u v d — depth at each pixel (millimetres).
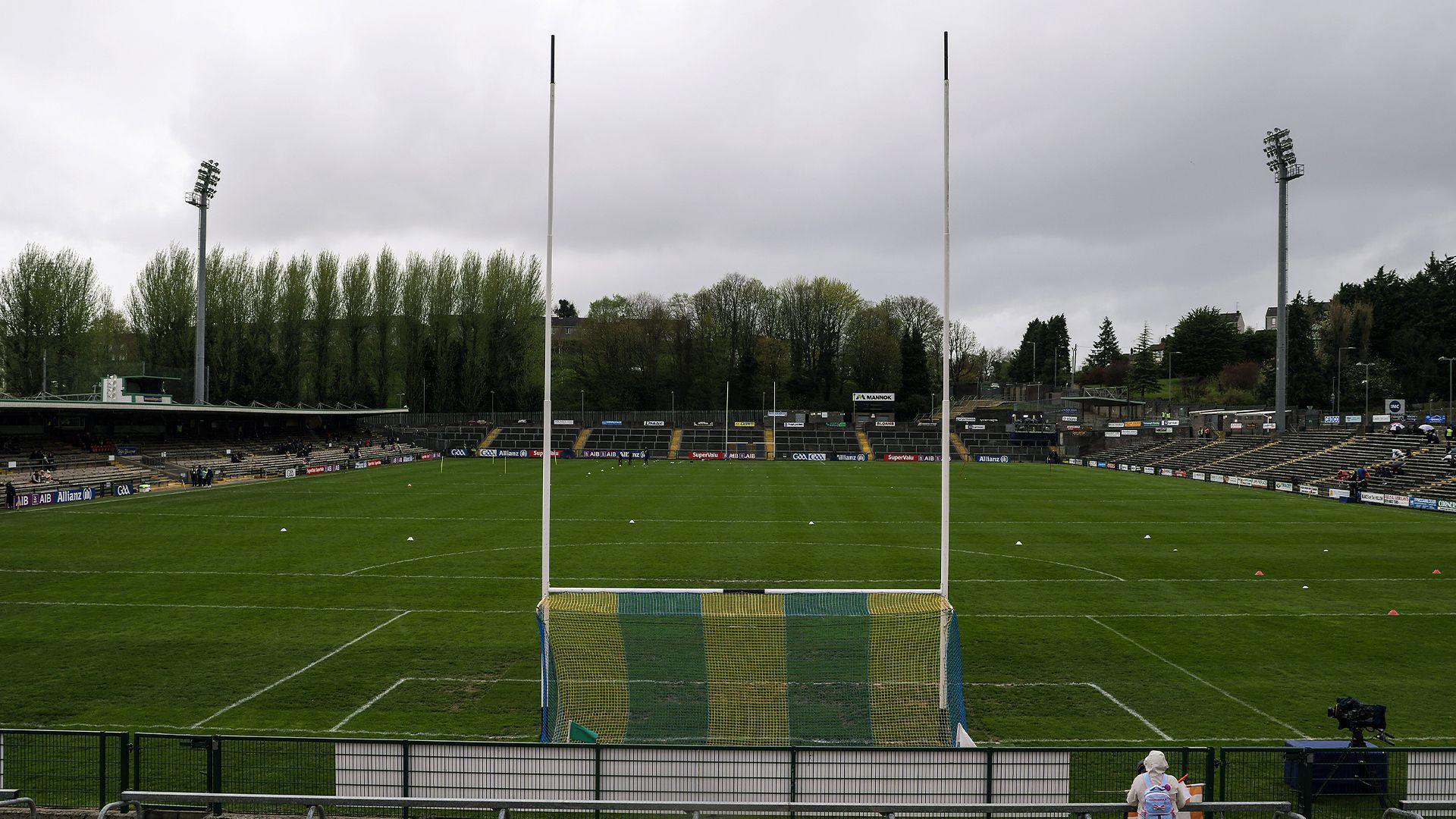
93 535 41719
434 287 126188
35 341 89562
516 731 17594
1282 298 85438
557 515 49906
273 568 33781
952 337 167875
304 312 118812
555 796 12688
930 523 47219
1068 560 36312
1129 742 17188
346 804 10070
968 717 18578
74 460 64188
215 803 12469
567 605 22750
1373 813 13875
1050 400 147875
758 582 31859
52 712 18500
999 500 59812
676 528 45062
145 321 107562
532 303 129875
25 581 31391
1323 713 18828
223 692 19781
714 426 123812
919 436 119000
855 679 20141
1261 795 14320
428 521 47062
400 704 19125
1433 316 120250
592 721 17625
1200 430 103688
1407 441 69000
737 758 12570
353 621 25984
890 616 21781
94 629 25016
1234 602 29031
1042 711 18938
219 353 112000
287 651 23000
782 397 146875
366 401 123500
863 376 145875
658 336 142125
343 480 73375
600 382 140375
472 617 26547
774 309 152625
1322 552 38375
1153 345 198500
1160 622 26469
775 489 66625
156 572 33000
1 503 52375
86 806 13984
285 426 96000
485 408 128625
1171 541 41500
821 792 12516
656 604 22531
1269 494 64062
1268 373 132500
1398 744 16984
